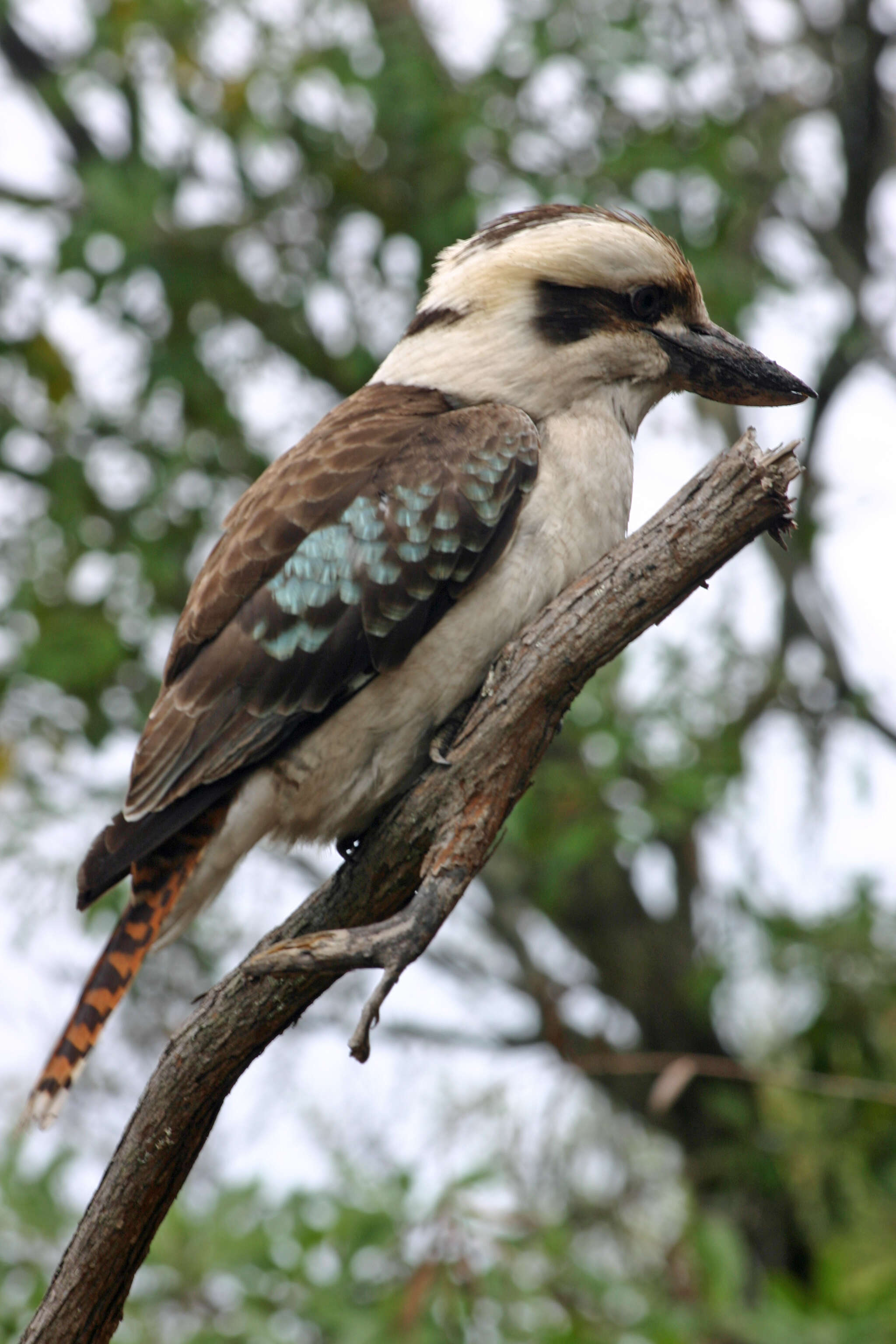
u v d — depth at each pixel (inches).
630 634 193.0
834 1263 372.2
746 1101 512.7
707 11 493.4
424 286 502.9
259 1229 343.9
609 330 240.1
